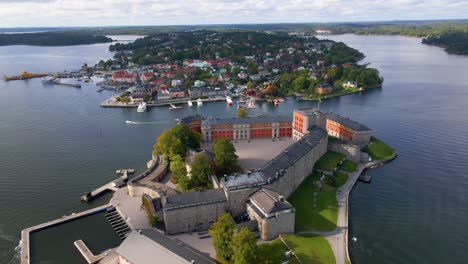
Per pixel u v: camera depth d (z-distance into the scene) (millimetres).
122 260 134125
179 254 125938
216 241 139750
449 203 186875
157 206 170375
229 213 166250
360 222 171250
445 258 147500
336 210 178875
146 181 196625
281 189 182625
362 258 147250
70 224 169875
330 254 145125
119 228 166000
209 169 193375
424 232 163875
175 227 160000
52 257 147625
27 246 152875
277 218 152250
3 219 175750
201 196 164000
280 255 141625
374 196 194875
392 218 174375
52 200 193250
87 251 149500
